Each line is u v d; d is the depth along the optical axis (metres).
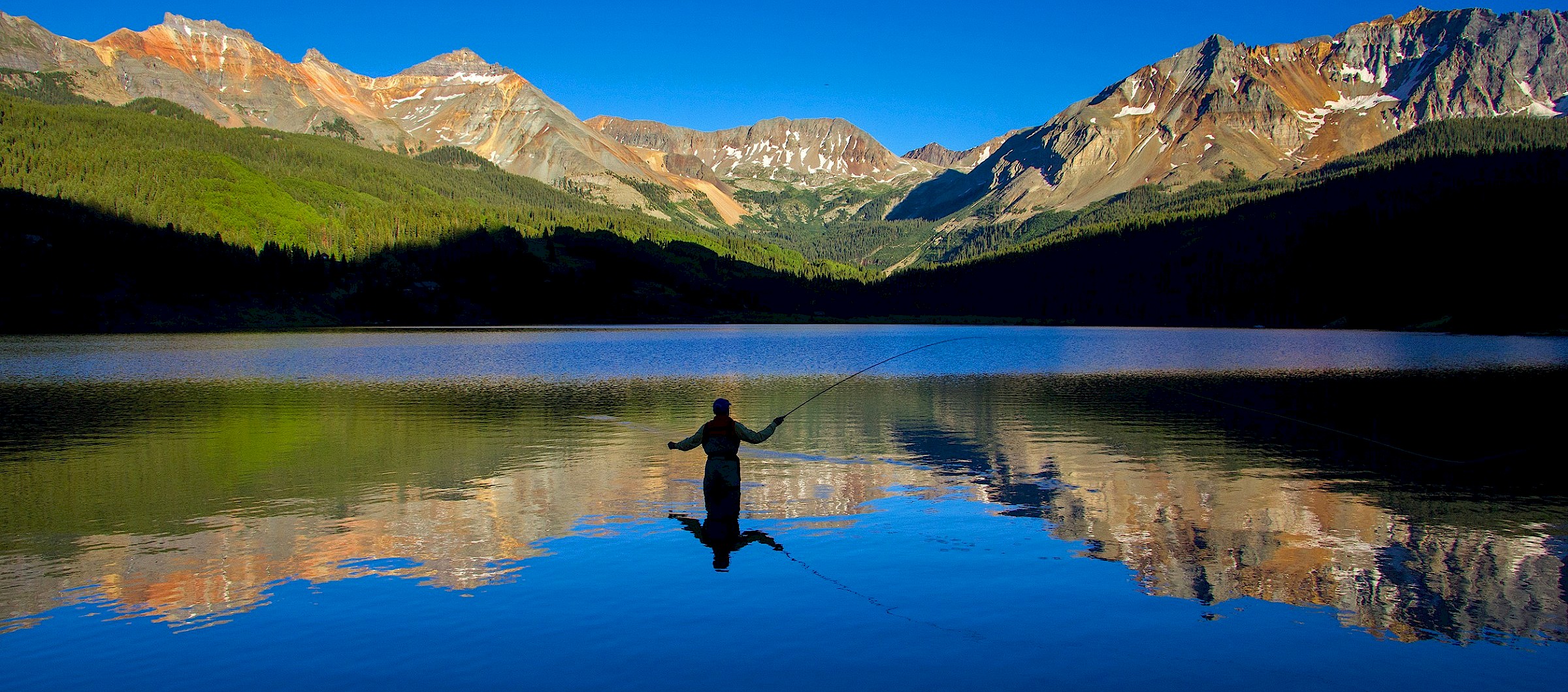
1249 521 16.91
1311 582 13.23
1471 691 9.62
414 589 12.66
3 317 135.12
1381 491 19.75
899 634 11.08
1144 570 13.80
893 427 30.38
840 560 14.23
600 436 28.47
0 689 9.48
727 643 10.77
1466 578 13.41
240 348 89.00
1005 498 18.98
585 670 9.99
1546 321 140.50
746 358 75.31
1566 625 11.52
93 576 13.27
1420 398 41.09
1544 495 19.27
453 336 127.75
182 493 19.17
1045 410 36.16
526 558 14.20
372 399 40.34
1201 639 11.04
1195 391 44.75
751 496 19.14
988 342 112.31
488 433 29.17
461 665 10.12
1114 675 10.02
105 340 109.75
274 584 12.89
